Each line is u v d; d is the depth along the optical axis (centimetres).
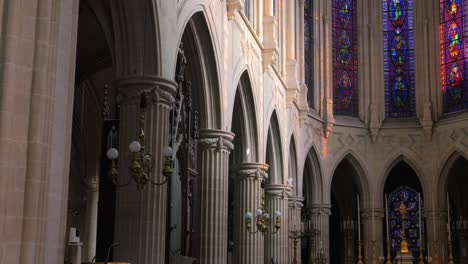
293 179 3606
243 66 2517
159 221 1575
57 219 1072
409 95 4147
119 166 1595
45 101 1041
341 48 4212
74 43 1139
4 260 982
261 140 2792
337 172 4444
